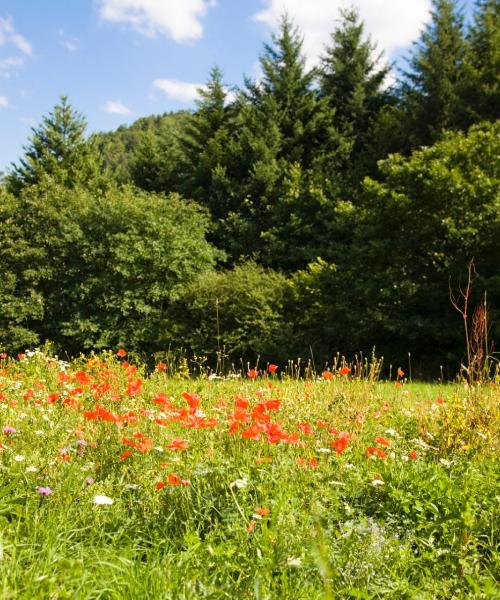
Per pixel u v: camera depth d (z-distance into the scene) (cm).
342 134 2603
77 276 1889
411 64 2516
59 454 360
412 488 364
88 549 273
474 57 2262
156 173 3112
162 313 1805
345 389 604
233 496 294
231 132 2841
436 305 1430
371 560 282
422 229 1470
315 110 2689
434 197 1447
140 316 1833
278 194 2498
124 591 236
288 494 314
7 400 536
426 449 454
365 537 298
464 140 1512
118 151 5269
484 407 491
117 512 314
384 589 266
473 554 304
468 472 390
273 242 2369
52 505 309
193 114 2894
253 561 262
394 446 450
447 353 1387
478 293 1351
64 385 584
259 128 2650
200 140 2839
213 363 1655
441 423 487
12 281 1880
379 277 1504
